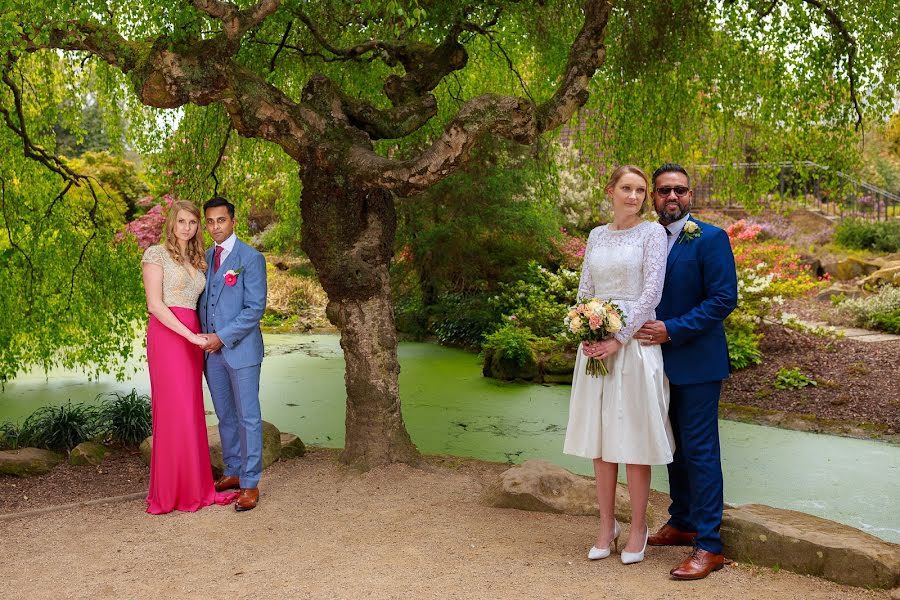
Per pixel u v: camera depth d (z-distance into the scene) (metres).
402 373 9.73
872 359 8.43
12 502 4.64
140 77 4.42
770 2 5.97
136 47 4.50
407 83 5.33
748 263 10.38
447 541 3.73
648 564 3.42
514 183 11.47
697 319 3.30
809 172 6.77
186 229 4.45
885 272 11.92
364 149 4.80
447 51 5.41
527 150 11.07
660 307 3.50
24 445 5.89
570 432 3.50
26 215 6.87
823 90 6.03
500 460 6.06
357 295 4.93
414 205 11.73
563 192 13.45
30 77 6.80
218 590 3.20
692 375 3.33
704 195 15.91
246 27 4.39
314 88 4.91
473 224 11.66
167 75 4.38
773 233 14.61
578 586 3.16
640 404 3.30
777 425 7.11
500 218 11.64
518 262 12.27
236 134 7.18
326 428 7.09
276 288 15.30
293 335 13.11
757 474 5.64
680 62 6.43
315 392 8.63
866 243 13.79
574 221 13.70
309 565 3.46
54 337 7.08
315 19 5.98
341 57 6.26
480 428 7.07
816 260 13.22
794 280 9.73
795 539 3.30
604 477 3.46
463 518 4.09
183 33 4.42
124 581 3.33
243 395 4.45
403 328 12.69
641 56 6.38
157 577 3.37
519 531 3.88
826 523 3.52
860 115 6.03
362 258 4.91
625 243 3.42
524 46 6.99
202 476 4.43
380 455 5.01
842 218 14.38
